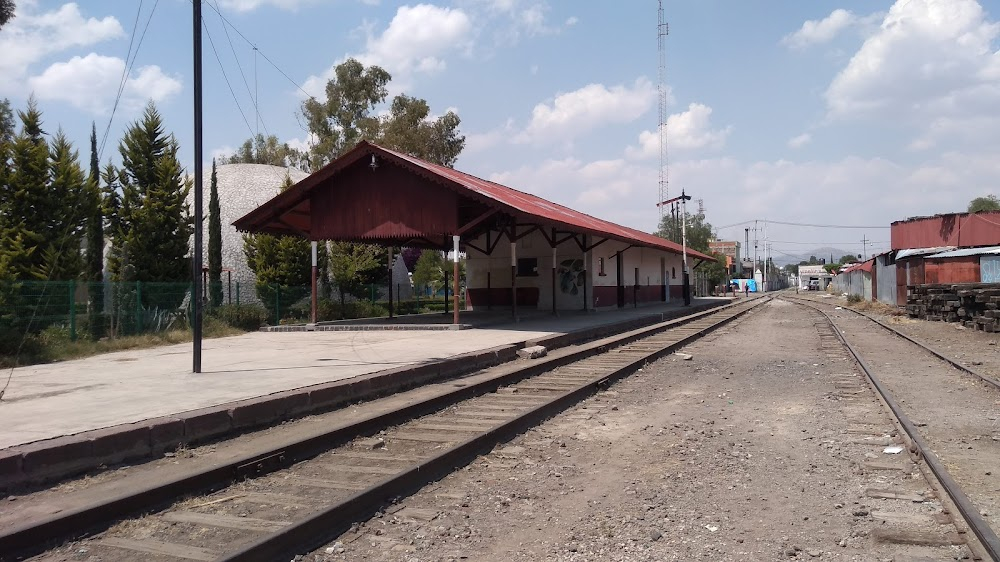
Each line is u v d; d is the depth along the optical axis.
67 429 6.67
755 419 9.39
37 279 18.44
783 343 20.50
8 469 5.59
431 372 12.27
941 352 16.92
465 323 23.92
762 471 6.82
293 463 6.88
